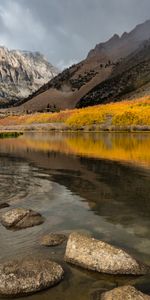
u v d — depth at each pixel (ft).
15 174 85.30
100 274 31.71
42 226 44.68
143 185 70.64
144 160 109.91
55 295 28.45
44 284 29.48
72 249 34.30
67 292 28.84
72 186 69.92
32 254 35.78
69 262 33.76
